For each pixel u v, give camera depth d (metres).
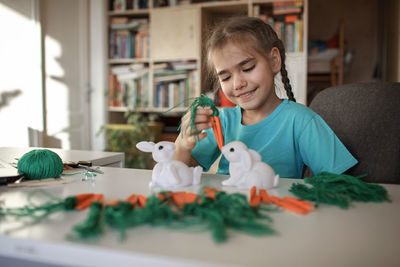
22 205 0.46
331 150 0.86
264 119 0.98
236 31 0.86
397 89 0.92
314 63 3.19
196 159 0.97
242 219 0.41
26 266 0.44
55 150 1.14
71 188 0.57
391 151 0.88
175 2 3.01
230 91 0.88
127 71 3.13
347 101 0.99
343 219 0.42
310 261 0.31
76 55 3.04
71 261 0.32
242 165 0.58
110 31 3.20
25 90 2.51
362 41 3.74
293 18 2.67
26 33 2.50
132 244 0.33
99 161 0.96
